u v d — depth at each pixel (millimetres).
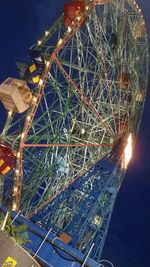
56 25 37688
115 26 46031
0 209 25641
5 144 32188
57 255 20625
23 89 31859
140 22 50719
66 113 39562
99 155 46406
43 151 42219
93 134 45594
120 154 47688
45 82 33656
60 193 42031
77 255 20297
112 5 44344
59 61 36781
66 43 36781
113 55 45656
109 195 44688
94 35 40969
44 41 37062
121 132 48906
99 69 41875
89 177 43875
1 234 10008
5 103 32250
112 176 44219
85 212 39938
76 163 45250
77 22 36406
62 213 40938
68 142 42688
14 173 33031
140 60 53125
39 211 39969
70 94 39938
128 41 50062
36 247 21453
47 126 38000
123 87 48875
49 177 42281
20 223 24484
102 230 40469
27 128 33062
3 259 9812
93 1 38250
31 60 35938
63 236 35156
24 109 32625
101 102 45156
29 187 41250
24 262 10109
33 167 41844
